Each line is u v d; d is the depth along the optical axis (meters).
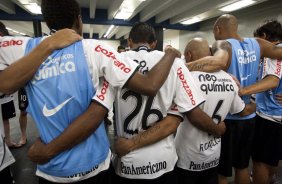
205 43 1.31
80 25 0.91
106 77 0.82
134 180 1.07
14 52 0.82
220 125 1.24
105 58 0.81
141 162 1.04
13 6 7.14
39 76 0.79
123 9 6.50
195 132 1.21
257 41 1.46
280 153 1.72
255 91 1.37
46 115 0.80
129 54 1.06
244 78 1.41
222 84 1.20
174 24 8.66
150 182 1.06
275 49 1.44
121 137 1.10
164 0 5.33
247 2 5.04
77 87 0.78
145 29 1.09
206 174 1.32
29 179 2.28
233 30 1.45
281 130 1.67
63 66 0.78
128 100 1.03
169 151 1.09
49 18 0.85
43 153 0.80
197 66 1.18
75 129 0.78
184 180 1.30
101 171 0.90
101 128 0.90
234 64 1.36
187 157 1.27
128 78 0.81
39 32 7.88
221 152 1.48
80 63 0.78
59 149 0.79
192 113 1.06
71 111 0.80
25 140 3.13
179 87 1.04
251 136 1.50
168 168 1.09
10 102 2.86
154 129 1.03
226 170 1.48
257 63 1.44
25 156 2.77
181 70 1.05
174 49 0.99
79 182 0.85
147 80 0.85
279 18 4.93
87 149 0.84
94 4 5.77
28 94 0.82
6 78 0.74
